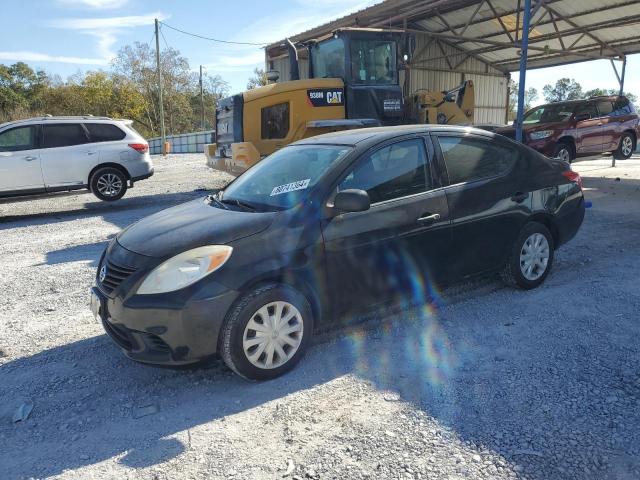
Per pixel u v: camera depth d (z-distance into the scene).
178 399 3.36
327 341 4.07
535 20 16.88
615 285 5.05
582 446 2.68
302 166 4.16
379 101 10.15
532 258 4.92
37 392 3.52
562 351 3.73
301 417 3.07
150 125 58.97
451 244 4.32
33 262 6.93
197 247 3.38
